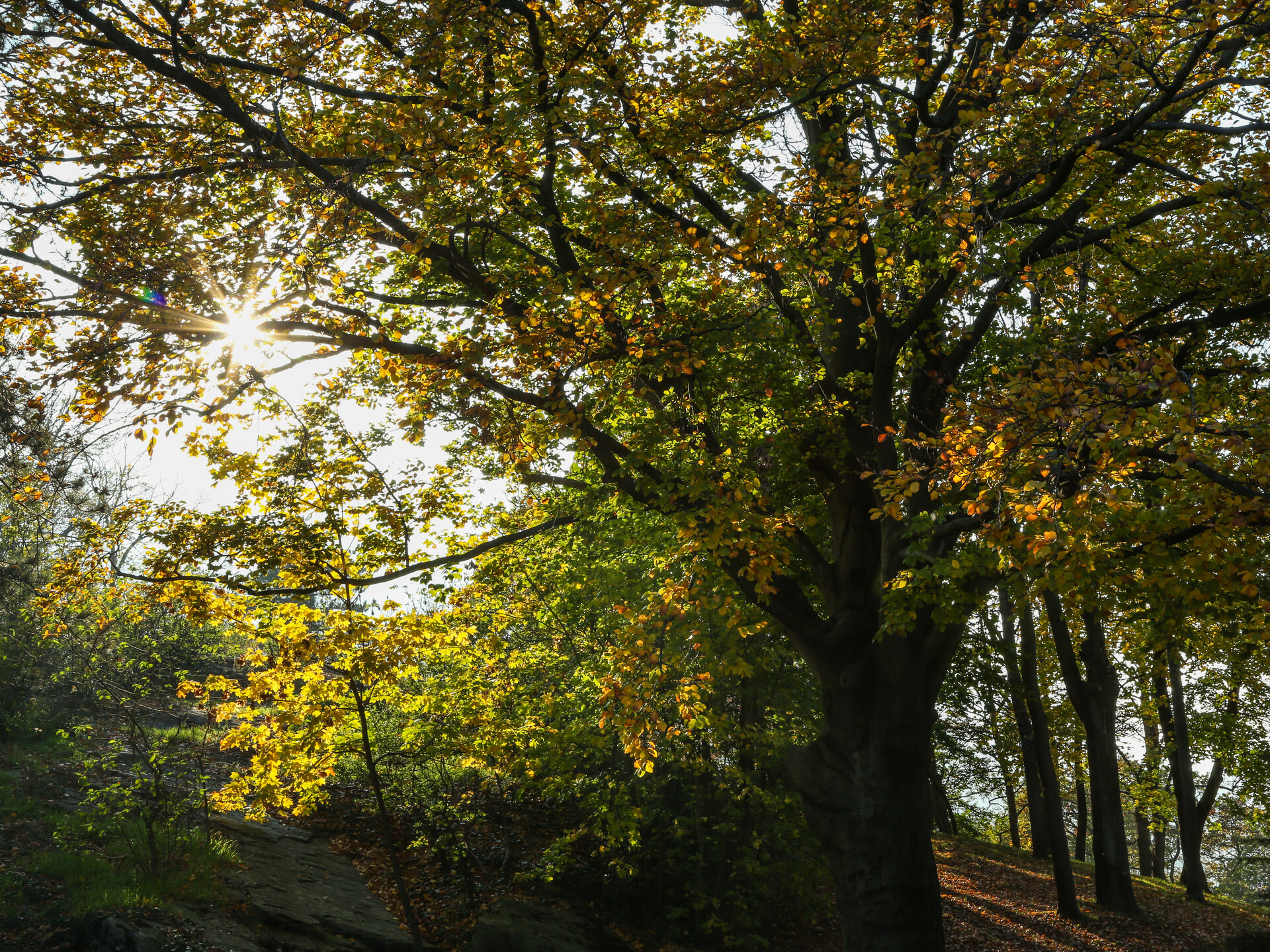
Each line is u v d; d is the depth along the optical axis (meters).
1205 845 38.72
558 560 14.02
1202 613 7.80
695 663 11.81
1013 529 6.72
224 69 9.17
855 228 8.83
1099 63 8.02
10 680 14.24
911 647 10.25
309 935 10.34
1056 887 19.19
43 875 9.57
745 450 11.00
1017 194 10.58
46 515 11.95
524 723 12.84
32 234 8.80
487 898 13.59
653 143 8.84
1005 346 9.98
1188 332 9.37
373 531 10.57
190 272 9.12
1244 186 7.81
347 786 17.03
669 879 14.95
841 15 8.66
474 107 8.86
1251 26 7.50
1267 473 6.17
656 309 9.25
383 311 11.27
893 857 9.76
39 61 9.62
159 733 13.60
